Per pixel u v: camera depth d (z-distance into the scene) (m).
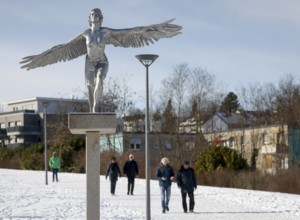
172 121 62.41
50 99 96.75
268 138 59.47
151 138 64.00
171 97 63.75
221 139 63.22
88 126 10.95
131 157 28.20
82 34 11.52
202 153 43.38
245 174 39.69
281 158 49.44
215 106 67.62
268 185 37.91
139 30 11.61
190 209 21.16
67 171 60.72
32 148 69.75
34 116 93.75
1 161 75.19
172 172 21.08
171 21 11.65
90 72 11.45
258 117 68.19
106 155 53.84
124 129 71.50
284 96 65.00
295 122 59.00
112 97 66.44
